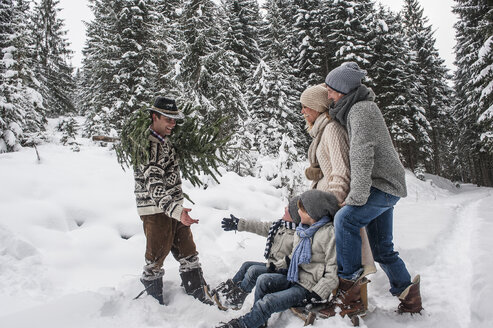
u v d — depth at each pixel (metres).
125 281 3.00
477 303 2.34
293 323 2.24
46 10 26.30
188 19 11.20
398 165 2.29
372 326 2.29
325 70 22.59
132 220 4.83
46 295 3.07
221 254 4.26
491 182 31.31
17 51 10.34
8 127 8.09
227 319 2.47
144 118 2.64
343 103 2.41
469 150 31.31
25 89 10.48
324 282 2.20
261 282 2.36
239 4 22.53
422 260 3.79
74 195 4.94
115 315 2.41
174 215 2.44
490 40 15.40
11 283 3.16
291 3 26.67
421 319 2.35
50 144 9.88
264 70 15.95
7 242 3.74
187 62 11.20
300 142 16.38
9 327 2.09
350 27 20.83
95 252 4.05
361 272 2.24
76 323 2.21
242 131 10.87
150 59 13.91
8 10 14.07
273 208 6.91
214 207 6.05
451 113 33.47
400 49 23.59
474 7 19.02
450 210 7.83
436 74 30.69
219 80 11.23
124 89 13.09
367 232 2.59
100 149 9.37
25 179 5.01
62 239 4.11
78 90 28.12
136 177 2.79
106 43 13.88
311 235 2.37
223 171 8.24
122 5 14.09
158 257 2.73
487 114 15.75
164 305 2.65
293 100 18.81
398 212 7.79
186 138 3.08
